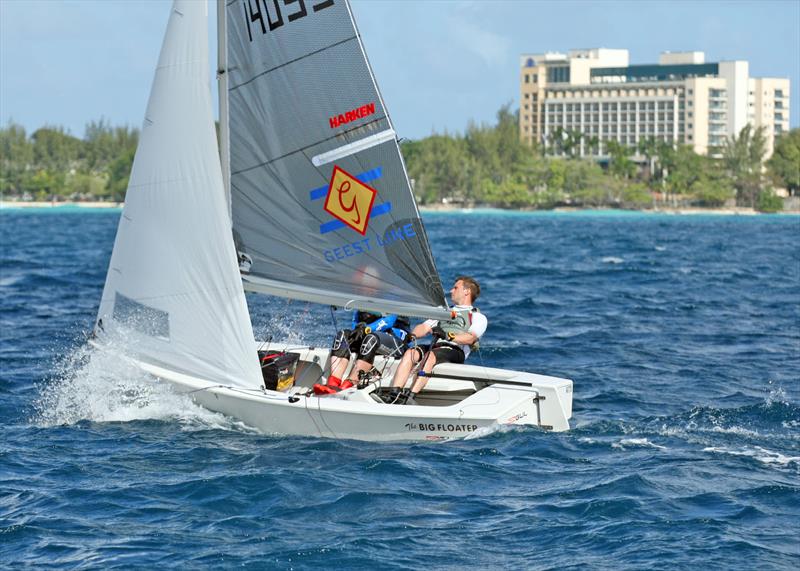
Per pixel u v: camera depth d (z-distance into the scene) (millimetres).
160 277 43375
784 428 45594
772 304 98000
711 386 55750
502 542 31281
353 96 41500
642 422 46250
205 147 42375
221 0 41656
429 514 33531
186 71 42406
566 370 60688
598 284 119125
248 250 43094
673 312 90062
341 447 40156
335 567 29438
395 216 41969
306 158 42156
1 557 30141
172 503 34438
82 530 32188
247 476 36750
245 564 29609
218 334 42750
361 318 45594
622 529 32156
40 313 85250
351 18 40844
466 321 44906
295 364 46250
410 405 40969
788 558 29938
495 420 41156
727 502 34625
